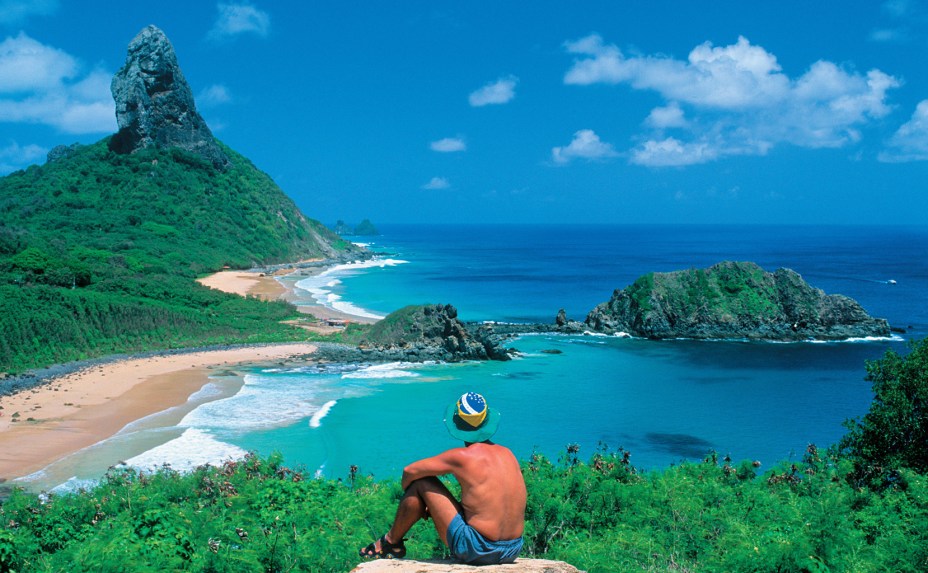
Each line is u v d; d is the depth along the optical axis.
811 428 44.28
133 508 15.62
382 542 6.67
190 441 38.69
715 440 41.53
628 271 180.75
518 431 43.00
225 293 97.44
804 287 83.44
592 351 72.25
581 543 10.20
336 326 84.56
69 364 57.06
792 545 8.92
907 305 109.00
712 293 83.44
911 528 11.28
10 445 37.09
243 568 9.21
